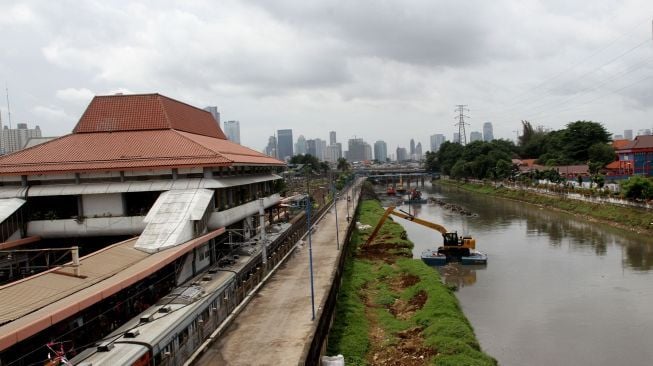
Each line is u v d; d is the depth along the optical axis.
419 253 67.31
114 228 40.03
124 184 40.81
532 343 34.12
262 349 27.53
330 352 31.11
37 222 39.97
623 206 81.38
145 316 25.98
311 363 24.14
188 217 36.56
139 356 21.41
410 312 40.00
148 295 30.09
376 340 34.03
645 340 33.94
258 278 41.34
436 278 47.69
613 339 34.31
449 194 162.75
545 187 116.94
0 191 40.09
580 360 31.31
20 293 22.78
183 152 42.28
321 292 38.47
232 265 40.28
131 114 48.34
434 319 36.12
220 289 32.41
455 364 28.08
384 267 54.66
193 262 37.28
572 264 55.31
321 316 29.98
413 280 48.00
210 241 41.38
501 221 92.12
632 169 111.88
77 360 21.03
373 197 160.50
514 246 67.12
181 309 28.00
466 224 90.62
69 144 44.56
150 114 48.25
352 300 41.81
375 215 103.75
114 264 29.11
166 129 47.16
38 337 20.73
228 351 27.47
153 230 35.22
